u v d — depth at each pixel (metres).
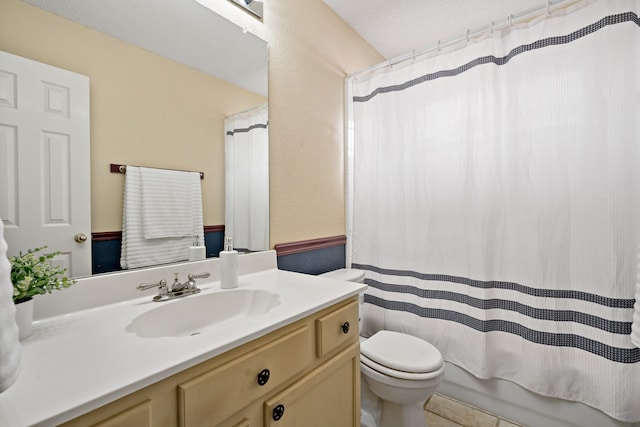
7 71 0.77
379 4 1.82
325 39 1.82
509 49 1.47
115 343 0.68
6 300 0.51
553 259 1.36
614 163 1.21
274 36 1.51
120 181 0.98
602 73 1.24
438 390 1.75
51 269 0.78
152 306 0.92
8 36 0.77
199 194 1.20
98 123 0.93
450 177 1.62
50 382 0.52
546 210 1.37
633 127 1.19
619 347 1.21
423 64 1.70
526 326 1.43
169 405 0.59
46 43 0.83
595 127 1.25
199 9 1.21
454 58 1.61
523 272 1.44
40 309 0.81
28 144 0.80
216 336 0.70
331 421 0.98
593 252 1.27
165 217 1.09
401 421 1.33
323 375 0.94
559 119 1.34
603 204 1.24
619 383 1.22
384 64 1.84
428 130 1.69
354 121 1.97
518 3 1.78
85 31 0.91
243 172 1.36
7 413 0.45
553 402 1.41
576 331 1.33
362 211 1.95
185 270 1.13
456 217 1.61
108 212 0.95
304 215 1.68
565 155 1.33
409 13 1.90
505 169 1.49
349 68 2.02
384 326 1.87
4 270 0.51
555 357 1.36
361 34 2.11
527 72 1.41
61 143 0.86
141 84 1.03
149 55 1.06
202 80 1.21
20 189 0.78
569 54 1.32
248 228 1.38
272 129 1.50
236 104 1.33
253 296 1.09
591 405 1.30
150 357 0.61
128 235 0.99
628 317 1.20
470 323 1.56
